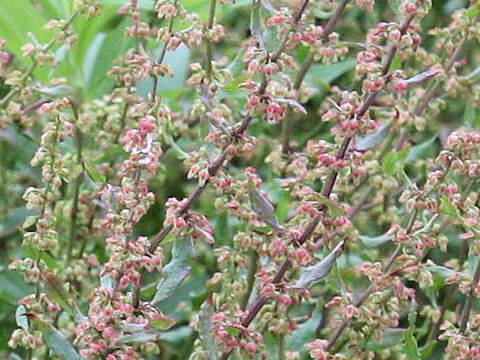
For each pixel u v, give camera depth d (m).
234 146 0.82
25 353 0.95
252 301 0.87
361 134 0.82
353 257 0.96
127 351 0.82
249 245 0.86
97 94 1.02
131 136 0.81
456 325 0.94
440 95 1.01
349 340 0.88
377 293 0.86
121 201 0.81
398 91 0.83
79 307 0.90
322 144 0.83
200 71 0.84
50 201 0.86
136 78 0.87
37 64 0.89
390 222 0.96
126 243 0.81
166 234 0.82
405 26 0.82
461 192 0.95
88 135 0.95
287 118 0.93
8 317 0.95
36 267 0.85
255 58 0.81
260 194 0.83
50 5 1.01
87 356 0.81
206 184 0.82
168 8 0.84
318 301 0.92
